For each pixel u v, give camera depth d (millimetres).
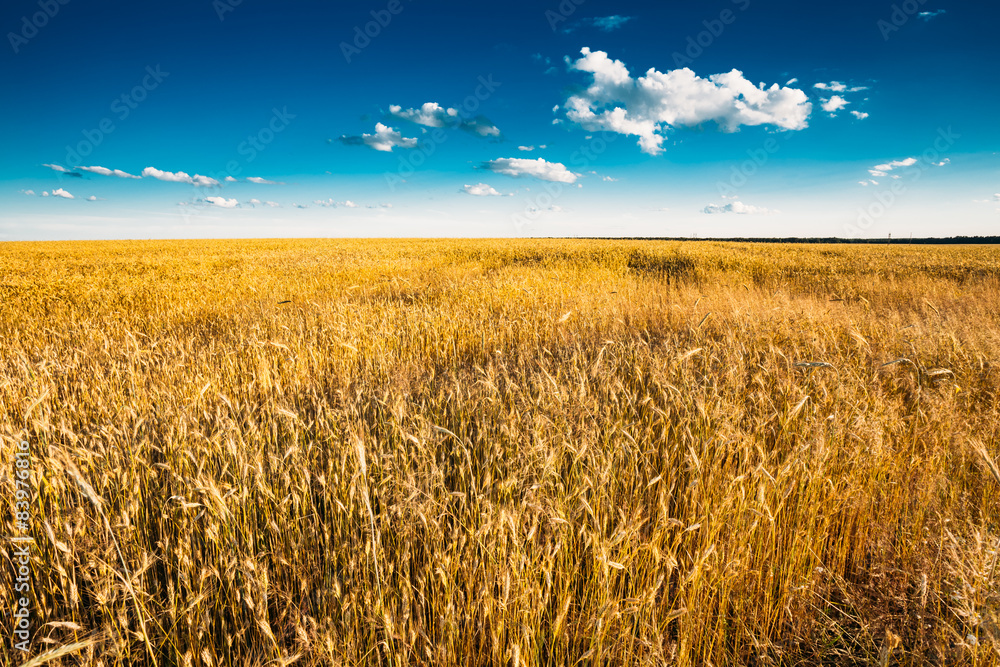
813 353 4047
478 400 3047
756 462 2463
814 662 1826
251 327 5469
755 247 28750
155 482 2285
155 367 4129
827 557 2238
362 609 1693
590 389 3107
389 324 5777
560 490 2061
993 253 23406
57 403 3246
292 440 2570
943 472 2385
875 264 15586
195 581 1820
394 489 2156
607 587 1675
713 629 1858
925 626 1757
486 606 1628
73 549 1760
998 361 3473
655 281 11523
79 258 21406
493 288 9055
